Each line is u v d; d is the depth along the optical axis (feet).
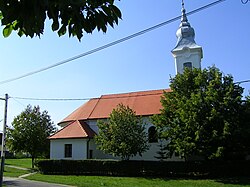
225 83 106.83
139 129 114.83
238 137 97.30
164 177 105.81
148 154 127.24
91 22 10.85
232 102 100.58
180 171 108.17
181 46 145.48
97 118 138.62
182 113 100.63
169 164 109.50
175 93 114.73
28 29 9.50
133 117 116.57
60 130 136.15
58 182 91.56
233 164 104.94
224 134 94.43
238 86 105.81
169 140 122.52
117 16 10.98
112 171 112.68
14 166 153.89
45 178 101.81
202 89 111.65
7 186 82.02
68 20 10.45
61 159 121.08
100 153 130.41
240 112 101.14
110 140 114.21
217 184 89.51
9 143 144.97
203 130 95.96
